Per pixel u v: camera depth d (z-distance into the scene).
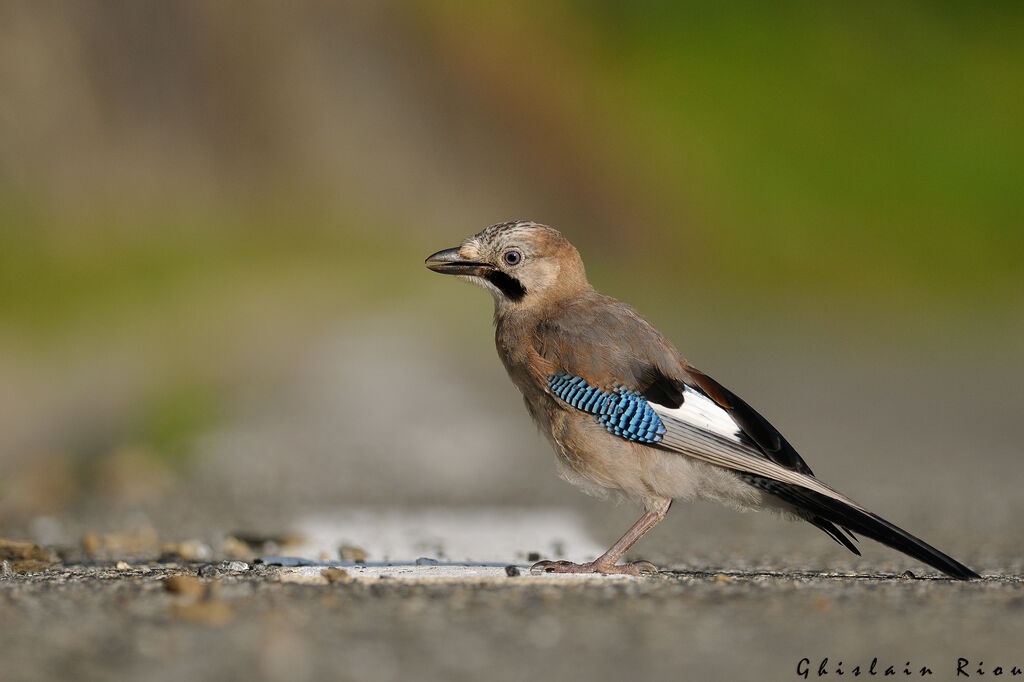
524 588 5.67
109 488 10.84
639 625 4.94
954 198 36.31
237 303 21.83
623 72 38.75
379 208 29.41
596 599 5.40
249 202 26.22
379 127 30.92
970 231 35.69
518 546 8.27
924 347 23.36
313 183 28.16
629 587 5.70
